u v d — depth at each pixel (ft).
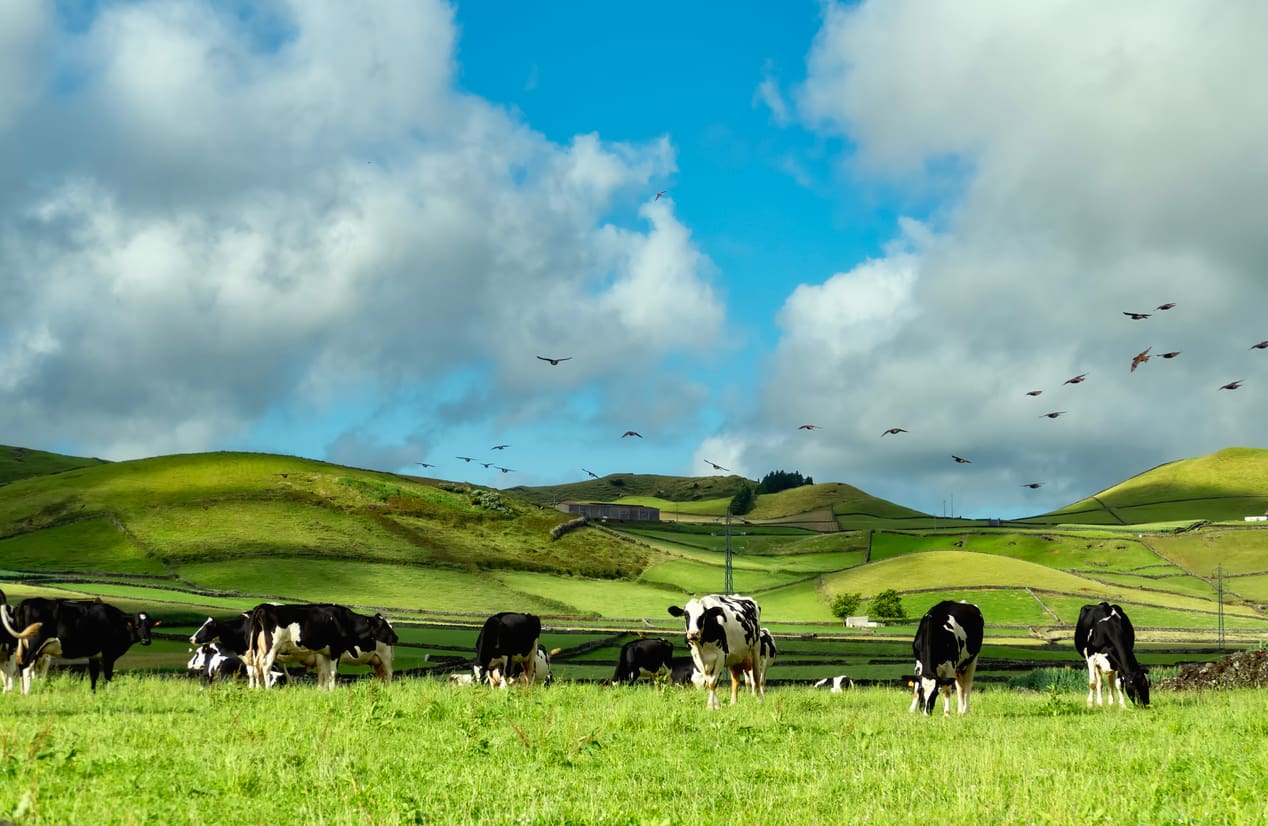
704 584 485.56
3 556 380.99
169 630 209.46
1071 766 43.14
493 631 95.96
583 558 499.10
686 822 32.01
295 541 422.00
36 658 76.33
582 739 47.39
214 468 523.70
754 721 60.39
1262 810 32.73
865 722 60.70
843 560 561.02
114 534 413.59
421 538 467.11
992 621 398.21
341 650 91.66
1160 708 73.77
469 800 34.53
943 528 650.02
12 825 27.84
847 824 32.24
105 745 43.86
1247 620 421.59
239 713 56.80
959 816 32.89
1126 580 513.86
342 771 37.63
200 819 30.89
